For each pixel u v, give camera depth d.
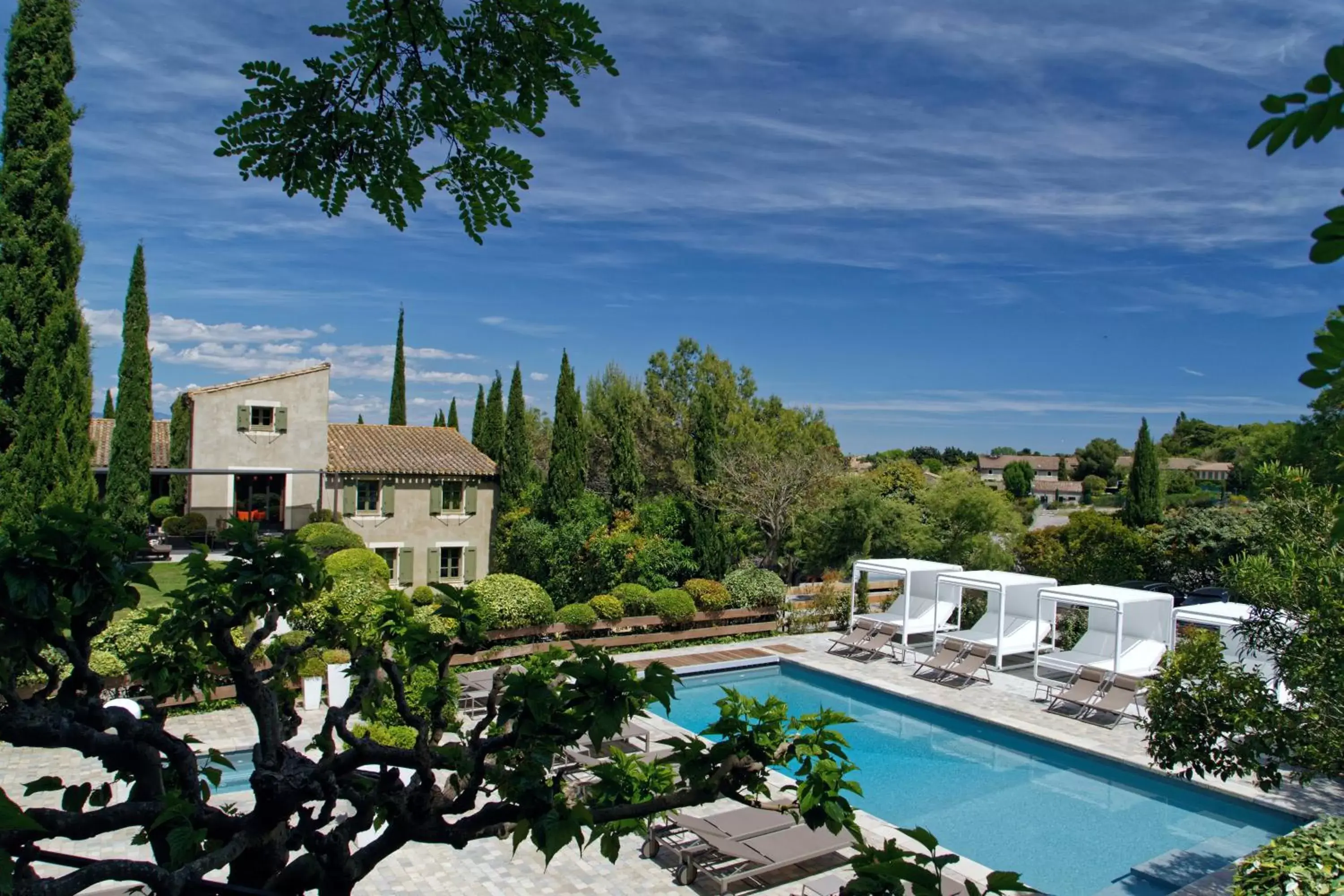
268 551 4.01
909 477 34.53
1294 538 7.84
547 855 3.01
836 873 9.81
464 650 3.79
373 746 3.43
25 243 16.72
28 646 3.00
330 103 3.25
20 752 12.23
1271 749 7.98
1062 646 21.25
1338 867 6.84
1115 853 11.49
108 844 9.51
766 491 28.94
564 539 25.42
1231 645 16.14
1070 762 14.69
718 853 10.05
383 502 29.61
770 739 3.27
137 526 27.06
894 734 16.39
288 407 29.42
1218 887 8.52
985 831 12.21
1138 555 26.27
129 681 13.54
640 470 27.48
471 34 3.11
